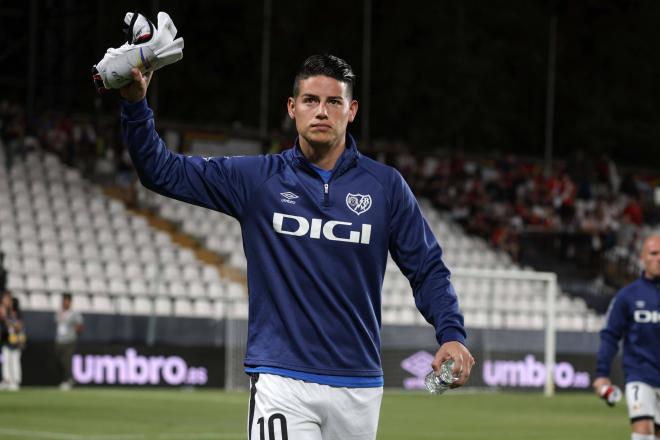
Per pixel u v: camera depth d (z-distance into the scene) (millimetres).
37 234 67625
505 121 117812
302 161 12906
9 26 81062
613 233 85062
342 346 12789
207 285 68750
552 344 66875
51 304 62688
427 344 66812
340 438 12961
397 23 112438
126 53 11797
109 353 58906
